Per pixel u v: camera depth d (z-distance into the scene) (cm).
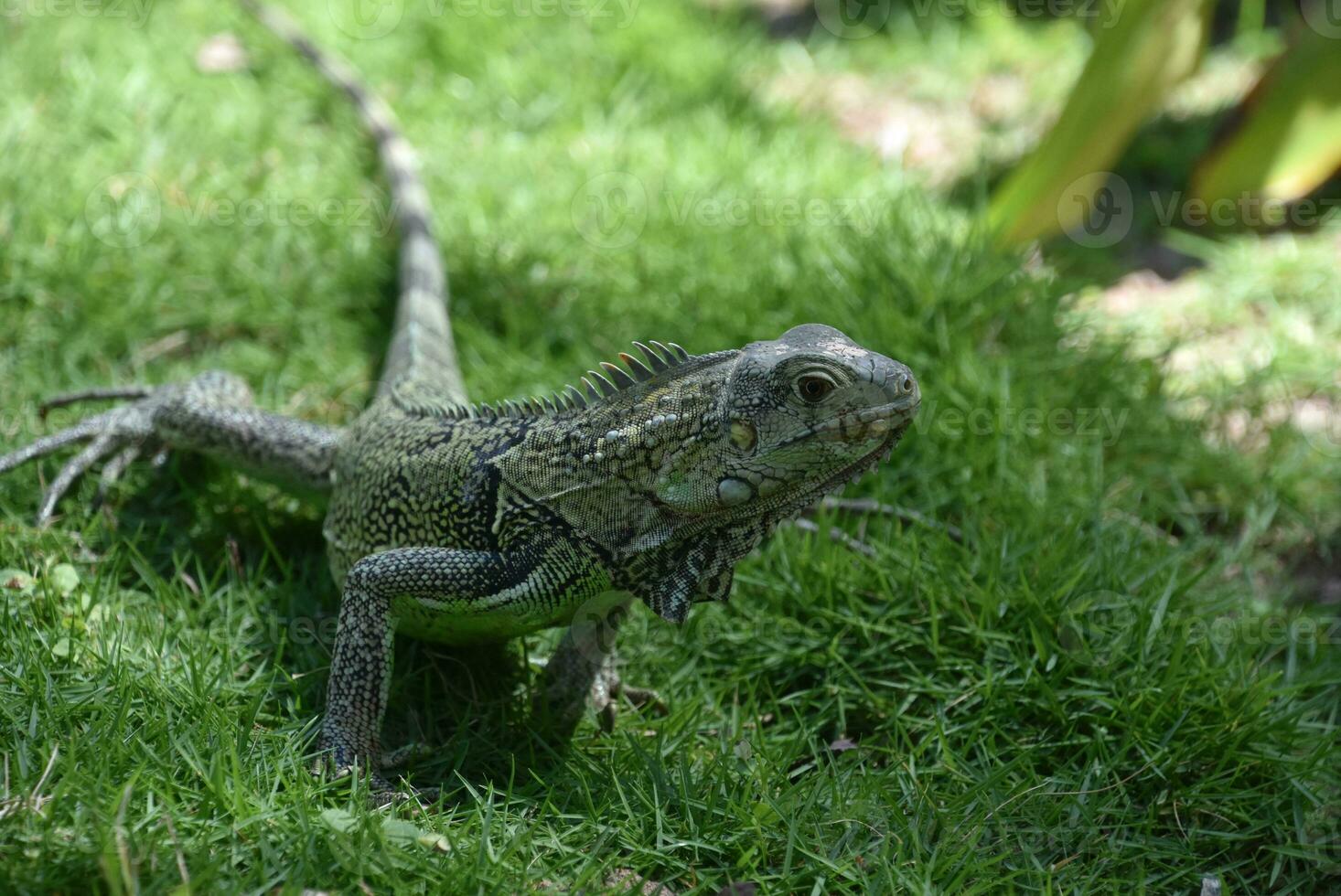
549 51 816
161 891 286
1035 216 649
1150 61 625
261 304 581
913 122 845
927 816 364
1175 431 558
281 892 289
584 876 319
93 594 397
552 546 361
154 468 480
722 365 353
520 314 596
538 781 364
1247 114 711
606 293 612
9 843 294
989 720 402
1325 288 665
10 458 450
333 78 750
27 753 326
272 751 352
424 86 791
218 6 829
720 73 816
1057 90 861
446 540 378
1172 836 378
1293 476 546
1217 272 691
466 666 400
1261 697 399
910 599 438
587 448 361
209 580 445
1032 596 420
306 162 706
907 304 571
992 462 511
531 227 662
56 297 557
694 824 350
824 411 330
